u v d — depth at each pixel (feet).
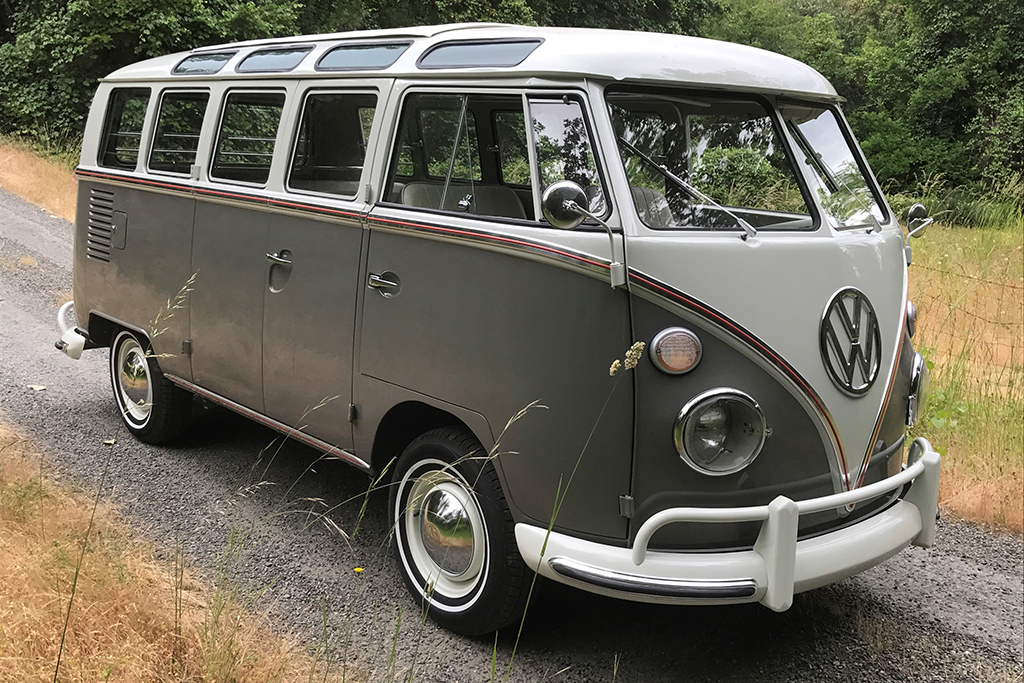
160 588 11.78
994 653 12.59
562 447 10.49
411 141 12.60
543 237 10.48
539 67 10.87
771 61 12.14
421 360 12.03
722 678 11.60
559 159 10.72
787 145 11.97
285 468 17.42
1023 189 43.01
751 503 10.52
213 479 16.62
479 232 11.09
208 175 15.92
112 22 49.73
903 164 76.69
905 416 12.63
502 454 11.09
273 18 54.70
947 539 16.34
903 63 80.79
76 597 10.76
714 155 11.48
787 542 10.03
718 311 10.12
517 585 11.32
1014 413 20.42
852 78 85.97
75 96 51.47
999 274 31.71
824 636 12.81
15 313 26.86
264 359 14.84
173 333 16.96
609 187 10.19
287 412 14.58
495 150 12.69
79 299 19.92
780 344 10.46
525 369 10.73
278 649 10.95
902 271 12.57
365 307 12.80
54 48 50.67
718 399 10.14
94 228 19.21
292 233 14.08
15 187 44.14
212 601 11.72
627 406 10.09
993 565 15.42
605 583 10.09
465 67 11.78
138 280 17.80
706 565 10.05
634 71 10.66
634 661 11.84
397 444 13.34
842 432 11.04
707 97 11.42
